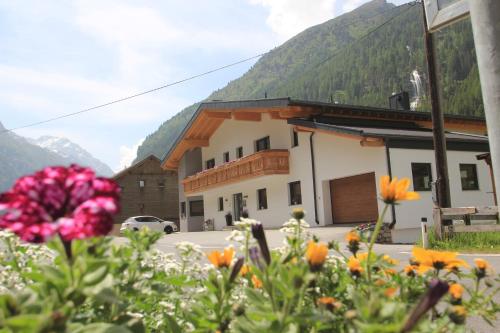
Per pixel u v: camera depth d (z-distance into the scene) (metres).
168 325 1.76
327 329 1.51
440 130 14.12
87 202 1.00
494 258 9.17
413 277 1.76
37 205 1.00
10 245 2.18
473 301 1.70
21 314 0.97
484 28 3.11
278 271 1.31
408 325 0.99
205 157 33.16
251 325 1.31
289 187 24.00
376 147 18.44
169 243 18.56
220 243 17.73
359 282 1.73
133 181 50.62
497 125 3.02
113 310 1.45
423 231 11.92
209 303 1.53
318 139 21.72
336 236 15.12
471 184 20.30
